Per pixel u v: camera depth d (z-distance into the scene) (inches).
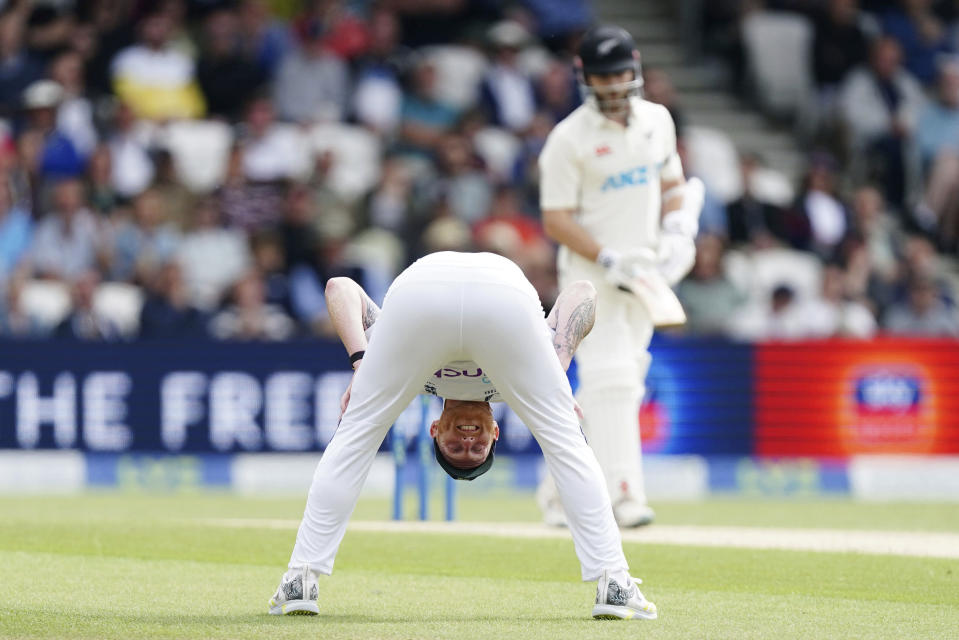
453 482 1219.9
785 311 1923.0
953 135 2233.0
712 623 657.0
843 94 2229.3
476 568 892.6
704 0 2438.5
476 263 620.7
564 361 650.2
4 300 1818.4
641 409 1715.1
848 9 2276.1
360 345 646.5
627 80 1075.9
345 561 921.5
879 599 768.3
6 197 1929.1
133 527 1110.4
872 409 1747.0
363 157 2036.2
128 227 1909.4
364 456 645.3
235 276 1909.4
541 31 2281.0
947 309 2015.3
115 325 1807.3
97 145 1975.9
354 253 1911.9
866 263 2016.5
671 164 1125.7
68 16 2084.2
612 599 645.3
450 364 631.2
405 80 2117.4
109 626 621.0
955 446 1752.0
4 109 2030.0
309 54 2108.8
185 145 2026.3
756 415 1734.7
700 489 1721.2
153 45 2097.7
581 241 1080.2
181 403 1720.0
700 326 1904.5
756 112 2372.0
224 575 836.0
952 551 1010.1
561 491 639.8
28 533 1059.9
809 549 1005.2
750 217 2054.6
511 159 2068.2
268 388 1721.2
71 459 1717.5
